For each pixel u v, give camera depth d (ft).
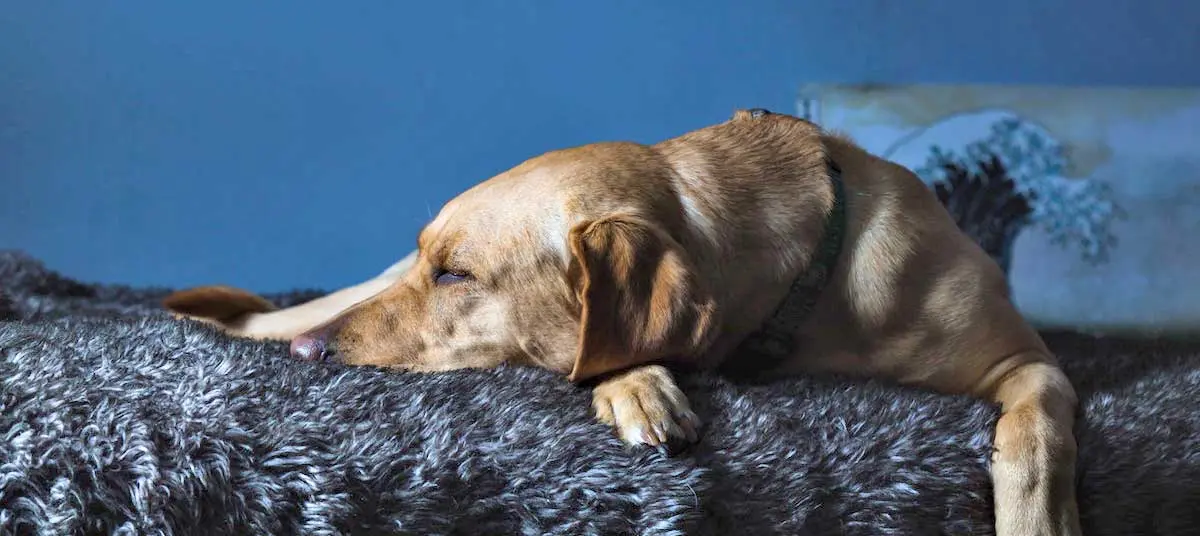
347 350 4.82
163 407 3.76
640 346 4.34
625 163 4.91
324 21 10.34
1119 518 4.24
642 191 4.75
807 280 4.80
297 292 8.43
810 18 10.39
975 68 10.39
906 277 4.84
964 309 4.89
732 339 4.82
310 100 10.41
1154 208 9.92
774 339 4.83
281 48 10.36
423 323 4.88
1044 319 9.87
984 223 9.90
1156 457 4.34
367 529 3.55
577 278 4.54
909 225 4.96
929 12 10.37
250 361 4.33
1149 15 10.35
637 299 4.37
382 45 10.38
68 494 3.35
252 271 10.57
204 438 3.58
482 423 3.93
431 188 10.50
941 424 4.24
